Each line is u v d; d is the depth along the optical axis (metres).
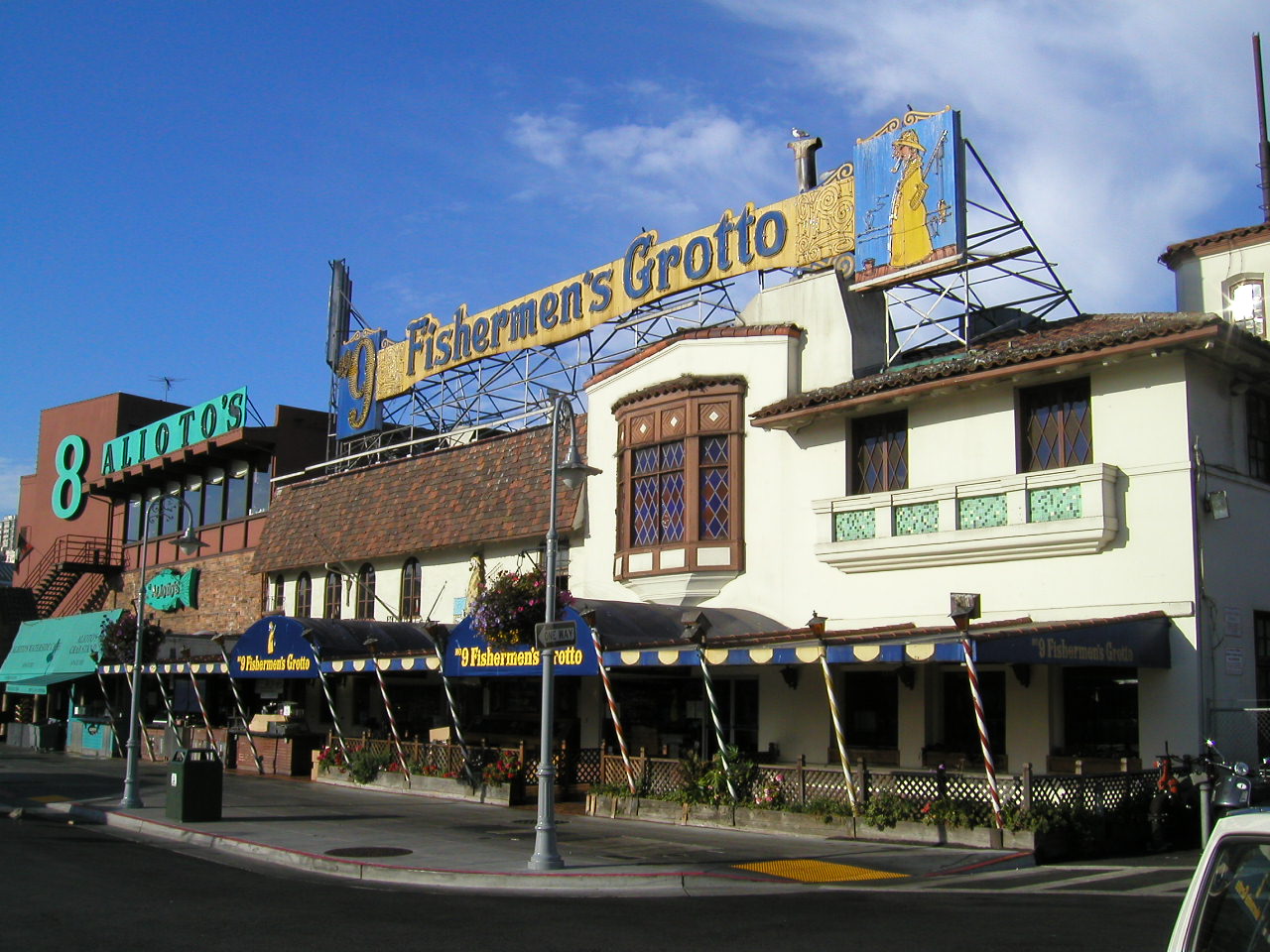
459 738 22.78
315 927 10.77
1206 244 22.47
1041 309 21.94
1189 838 15.68
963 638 14.27
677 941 9.98
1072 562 17.38
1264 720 17.06
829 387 21.19
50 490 52.22
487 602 20.12
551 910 11.70
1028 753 17.70
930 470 19.36
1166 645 16.20
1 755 36.75
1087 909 10.89
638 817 18.73
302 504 35.09
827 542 20.02
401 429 34.72
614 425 24.33
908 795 15.92
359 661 24.34
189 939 10.22
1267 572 17.75
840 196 23.16
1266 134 24.83
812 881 13.09
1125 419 17.16
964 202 20.89
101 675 36.31
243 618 36.91
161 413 49.69
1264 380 17.88
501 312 31.86
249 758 29.70
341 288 38.72
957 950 9.29
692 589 21.92
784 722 21.06
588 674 20.41
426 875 13.77
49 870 14.29
